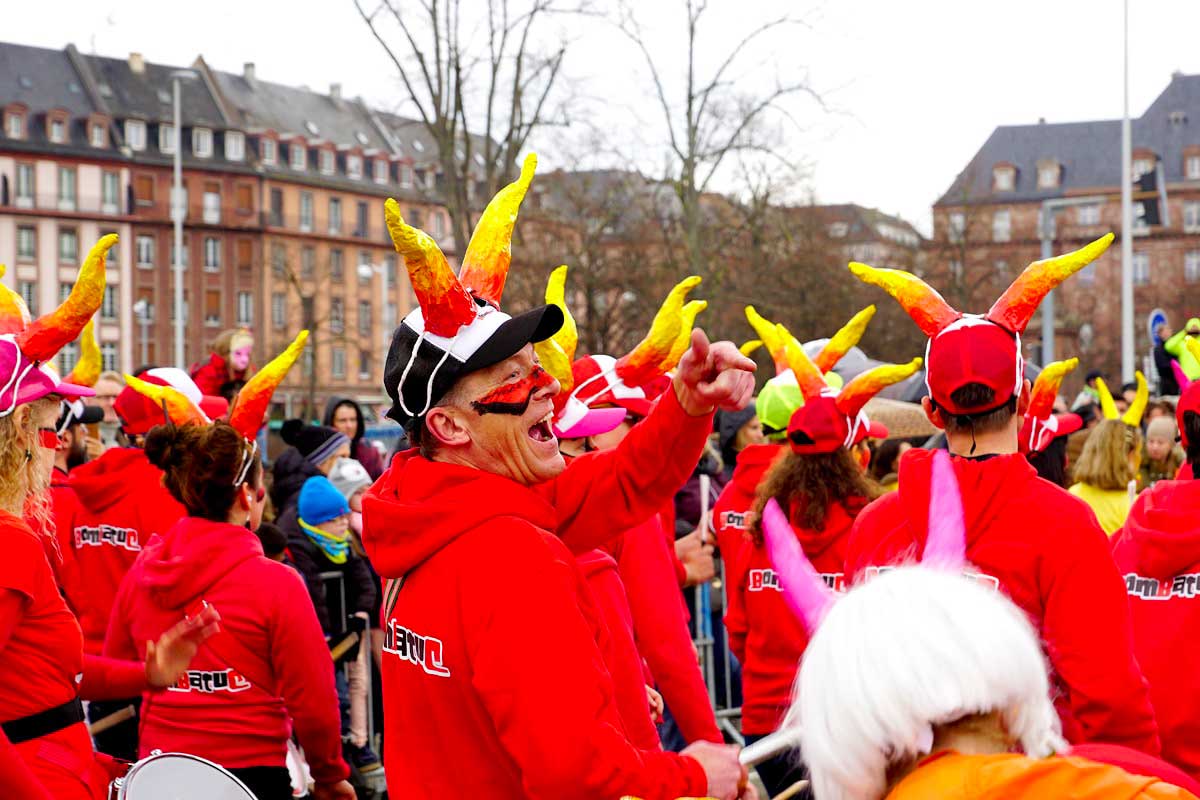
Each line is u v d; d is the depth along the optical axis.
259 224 73.25
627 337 32.75
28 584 3.13
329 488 6.43
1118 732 3.00
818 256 32.75
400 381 2.54
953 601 1.77
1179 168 73.75
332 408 8.68
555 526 2.61
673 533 5.47
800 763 2.35
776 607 4.57
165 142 72.06
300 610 4.04
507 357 2.49
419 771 2.49
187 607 4.04
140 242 70.62
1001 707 1.76
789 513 4.50
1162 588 3.72
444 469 2.46
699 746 2.37
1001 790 1.73
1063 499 3.11
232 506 4.15
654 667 3.75
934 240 44.56
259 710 4.05
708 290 28.67
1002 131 76.75
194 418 5.18
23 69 69.44
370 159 79.25
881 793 1.79
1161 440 7.64
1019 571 3.04
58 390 3.39
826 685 1.78
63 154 68.56
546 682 2.23
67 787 3.22
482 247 2.76
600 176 31.64
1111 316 60.22
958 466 3.20
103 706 5.03
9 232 67.38
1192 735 3.62
